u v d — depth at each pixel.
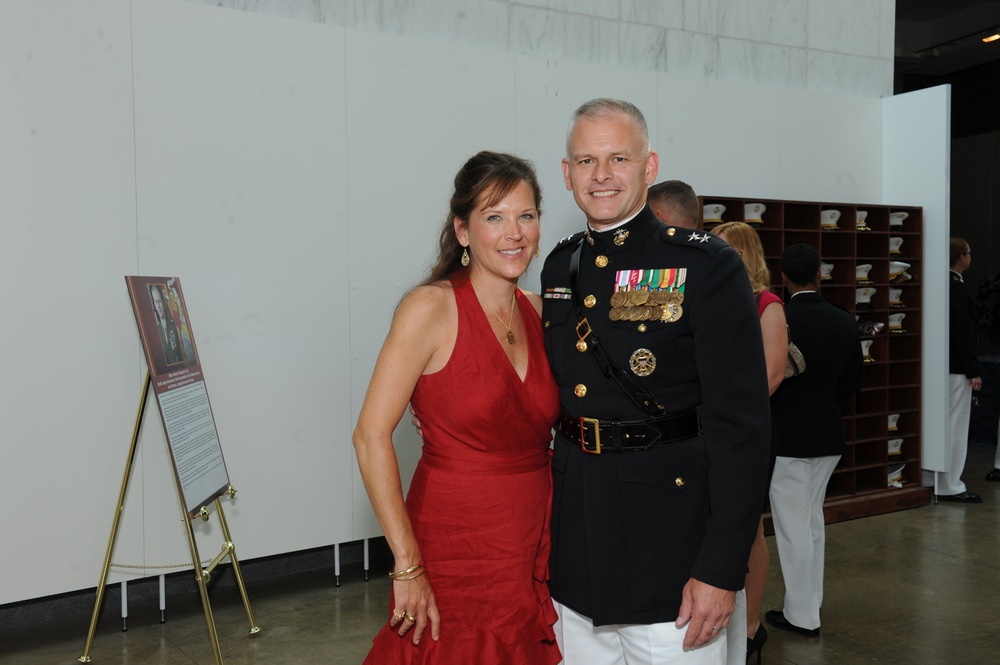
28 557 3.49
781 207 5.16
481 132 4.45
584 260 1.93
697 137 5.16
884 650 3.41
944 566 4.45
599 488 1.81
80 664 3.31
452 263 1.92
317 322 4.06
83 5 3.50
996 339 9.87
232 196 3.84
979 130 10.16
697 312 1.73
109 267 3.60
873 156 5.86
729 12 5.60
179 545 3.78
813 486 3.53
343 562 4.47
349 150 4.10
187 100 3.72
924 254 5.68
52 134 3.47
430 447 1.86
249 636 3.59
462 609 1.82
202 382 3.55
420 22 4.55
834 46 6.02
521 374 1.87
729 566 1.69
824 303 3.44
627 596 1.79
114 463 3.64
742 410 1.70
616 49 5.18
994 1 8.55
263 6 4.13
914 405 5.71
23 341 3.45
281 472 4.00
